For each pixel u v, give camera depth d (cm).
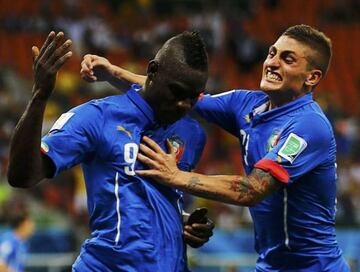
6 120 3981
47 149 977
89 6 5669
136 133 1038
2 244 2381
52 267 2650
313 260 1188
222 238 2970
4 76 4800
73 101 4344
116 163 1022
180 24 5597
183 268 1075
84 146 1012
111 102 1044
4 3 5628
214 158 4153
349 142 4331
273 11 6131
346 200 3459
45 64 934
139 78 1241
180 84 1019
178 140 1091
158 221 1031
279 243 1190
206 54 1041
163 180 1036
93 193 1035
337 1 6222
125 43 5259
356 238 3038
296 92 1168
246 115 1220
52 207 3578
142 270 1009
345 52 5844
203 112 1270
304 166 1122
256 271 1228
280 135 1147
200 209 1088
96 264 1018
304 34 1163
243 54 5375
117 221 1014
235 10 6031
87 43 5169
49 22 5431
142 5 5838
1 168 3634
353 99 5359
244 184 1083
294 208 1167
